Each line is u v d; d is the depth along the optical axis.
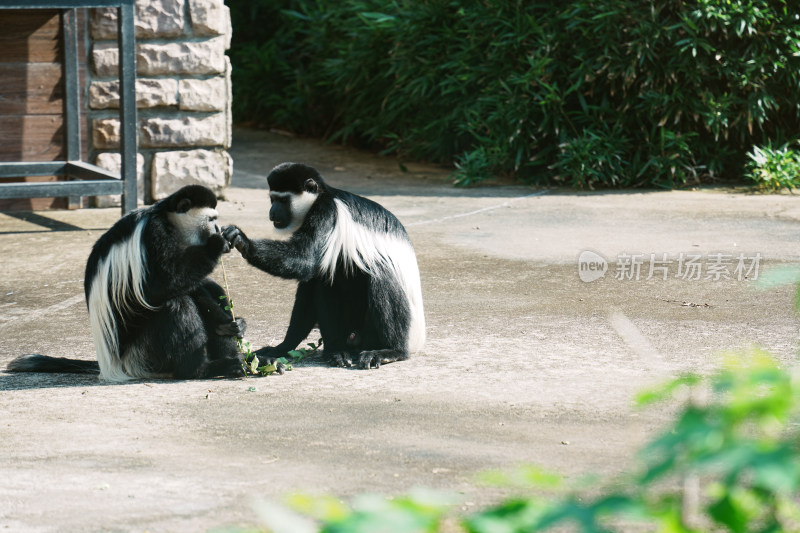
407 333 8.00
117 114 15.11
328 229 7.75
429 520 1.63
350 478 5.15
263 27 27.73
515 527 1.71
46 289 10.74
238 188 17.33
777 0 18.19
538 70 18.08
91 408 6.70
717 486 1.90
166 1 14.81
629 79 17.80
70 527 4.48
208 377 7.57
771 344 8.25
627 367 7.64
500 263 11.85
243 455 5.62
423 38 20.42
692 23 17.31
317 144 23.69
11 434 6.09
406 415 6.44
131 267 7.17
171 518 4.59
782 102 18.61
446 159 21.17
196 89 15.23
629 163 18.03
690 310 9.59
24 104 14.84
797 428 5.57
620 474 5.09
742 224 14.16
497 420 6.30
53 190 13.30
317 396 6.97
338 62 22.02
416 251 12.52
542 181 18.64
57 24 14.82
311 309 8.21
